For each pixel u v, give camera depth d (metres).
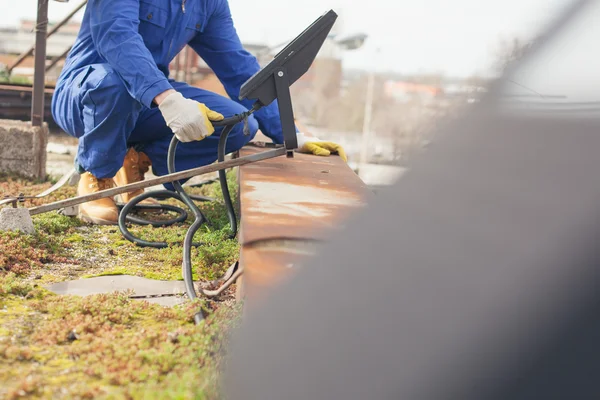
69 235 3.38
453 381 0.39
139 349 1.84
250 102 4.05
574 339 0.37
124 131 3.54
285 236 1.59
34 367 1.70
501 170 0.45
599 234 0.38
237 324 1.86
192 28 3.70
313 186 2.62
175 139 3.14
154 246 3.29
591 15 0.45
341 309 0.52
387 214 0.54
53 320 2.09
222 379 1.46
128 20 3.17
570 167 0.41
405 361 0.42
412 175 0.54
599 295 0.37
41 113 5.29
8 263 2.74
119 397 1.52
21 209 3.12
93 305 2.19
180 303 2.44
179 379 1.60
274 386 0.55
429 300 0.43
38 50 5.17
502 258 0.40
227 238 3.35
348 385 0.46
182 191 3.17
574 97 0.43
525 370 0.38
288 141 3.05
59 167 6.58
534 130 0.44
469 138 0.50
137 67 3.08
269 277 1.27
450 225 0.45
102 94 3.40
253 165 3.20
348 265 0.55
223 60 3.96
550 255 0.39
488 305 0.40
